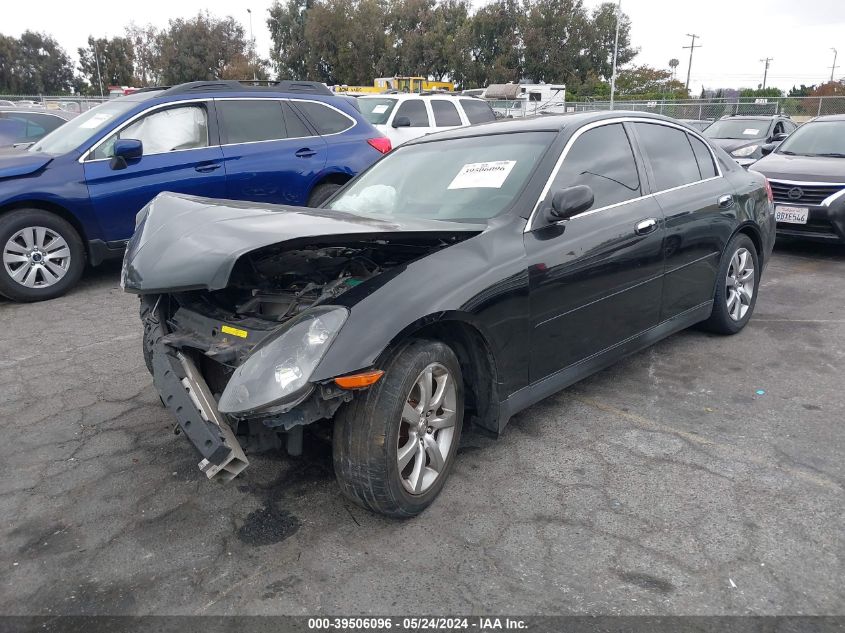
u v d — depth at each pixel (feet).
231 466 8.29
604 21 168.86
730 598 7.68
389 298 8.72
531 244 10.69
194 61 178.81
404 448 9.02
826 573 8.06
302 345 8.09
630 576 8.07
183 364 9.36
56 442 11.69
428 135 14.87
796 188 25.77
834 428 11.84
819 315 18.60
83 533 9.10
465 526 9.12
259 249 8.89
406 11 163.94
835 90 165.27
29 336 17.29
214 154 22.40
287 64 172.76
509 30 167.63
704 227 14.56
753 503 9.55
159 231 10.14
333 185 25.20
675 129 15.19
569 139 12.16
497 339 9.96
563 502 9.66
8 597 7.88
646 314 13.29
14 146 24.17
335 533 9.00
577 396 13.34
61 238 20.45
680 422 12.16
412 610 7.57
